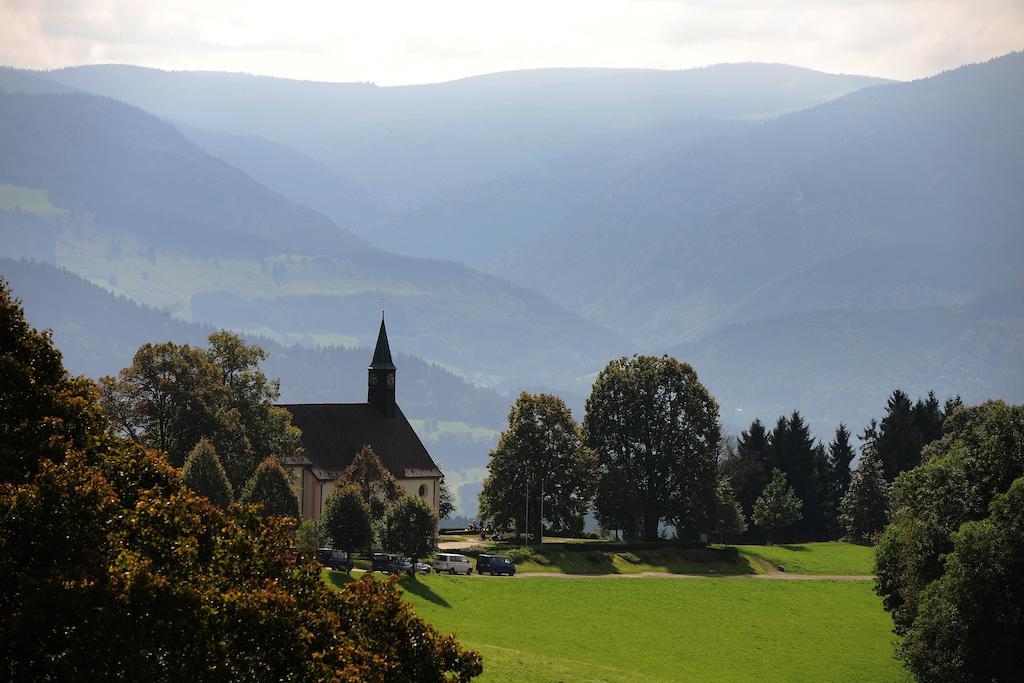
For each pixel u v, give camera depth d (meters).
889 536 163.25
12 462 63.97
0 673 52.94
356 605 70.75
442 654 72.12
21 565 56.78
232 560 64.62
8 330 74.50
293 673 59.84
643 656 166.50
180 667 56.25
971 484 150.88
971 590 131.38
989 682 131.25
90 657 54.50
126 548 59.81
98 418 73.00
